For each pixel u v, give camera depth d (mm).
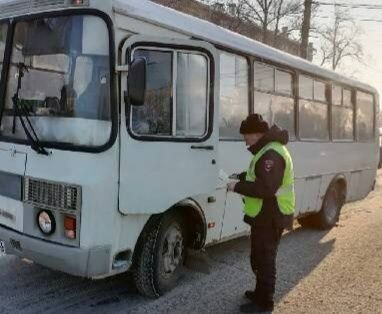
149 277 5301
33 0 5020
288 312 5340
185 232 5883
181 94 5234
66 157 4660
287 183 5066
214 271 6535
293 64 7938
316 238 8867
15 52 5199
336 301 5734
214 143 5523
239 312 5266
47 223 4742
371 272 6891
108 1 4652
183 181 5258
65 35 4836
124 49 4734
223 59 6281
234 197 6508
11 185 5078
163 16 5293
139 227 5074
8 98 5223
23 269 6141
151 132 4992
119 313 5047
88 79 4723
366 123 11062
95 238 4605
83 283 5793
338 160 9641
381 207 12750
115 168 4695
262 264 5176
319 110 8922
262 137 5047
